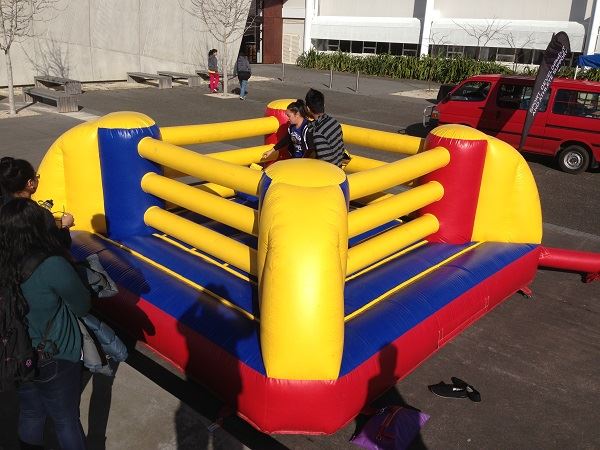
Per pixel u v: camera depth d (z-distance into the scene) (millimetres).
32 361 2295
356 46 34438
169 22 22234
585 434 3611
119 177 4844
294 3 35250
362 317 3814
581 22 27375
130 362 4176
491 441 3506
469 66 27172
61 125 13000
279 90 21891
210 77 19984
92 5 20219
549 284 5844
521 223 5387
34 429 2664
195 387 3957
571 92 11258
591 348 4648
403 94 22609
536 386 4098
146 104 17031
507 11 29328
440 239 5375
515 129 12086
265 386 3195
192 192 4508
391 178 4375
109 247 4781
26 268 2258
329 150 5035
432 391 3959
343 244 3207
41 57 19297
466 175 5164
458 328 4457
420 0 31703
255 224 3938
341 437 3484
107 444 3049
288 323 3066
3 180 2803
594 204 9211
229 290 4055
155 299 4016
